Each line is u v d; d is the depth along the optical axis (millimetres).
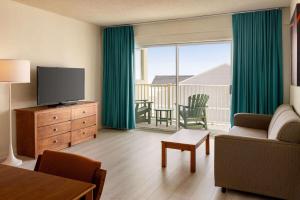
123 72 5742
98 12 4633
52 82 4387
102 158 3916
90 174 1410
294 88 3646
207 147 4098
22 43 4137
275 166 2533
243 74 4699
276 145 2516
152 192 2775
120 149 4391
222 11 4602
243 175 2668
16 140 4082
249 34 4613
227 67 5883
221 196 2701
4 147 3994
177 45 5547
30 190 1187
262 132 3783
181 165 3615
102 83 6023
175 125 5980
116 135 5402
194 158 3332
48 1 3975
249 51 4633
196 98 5555
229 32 4855
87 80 5574
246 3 4129
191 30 5168
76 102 4961
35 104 4418
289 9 4332
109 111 5961
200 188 2883
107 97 5969
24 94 4234
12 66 3459
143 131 5781
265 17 4496
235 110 4809
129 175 3250
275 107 4473
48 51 4609
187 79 6289
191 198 2648
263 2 4082
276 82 4453
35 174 1377
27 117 3914
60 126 4293
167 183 3008
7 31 3906
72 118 4539
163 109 6172
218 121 6215
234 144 2678
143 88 6867
